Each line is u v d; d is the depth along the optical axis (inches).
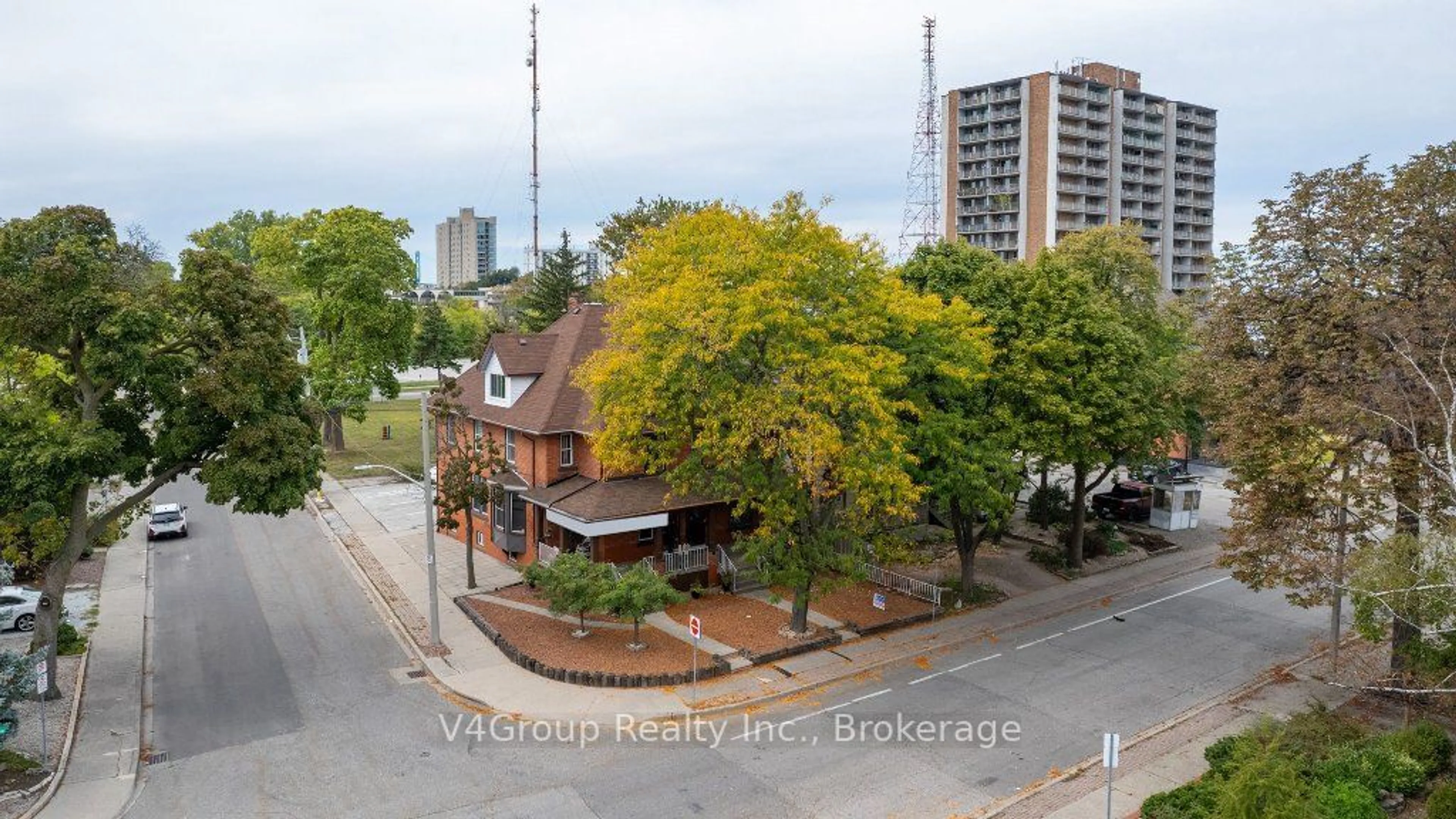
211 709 925.2
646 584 1053.2
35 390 954.1
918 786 775.7
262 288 1015.0
